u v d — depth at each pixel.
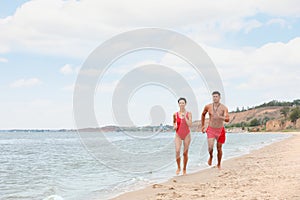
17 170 13.63
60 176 11.45
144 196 7.13
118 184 9.16
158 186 8.17
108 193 7.91
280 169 9.92
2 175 12.20
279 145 25.67
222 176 9.47
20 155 22.02
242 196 6.24
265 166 11.18
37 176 11.74
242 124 131.62
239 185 7.54
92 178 10.70
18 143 43.12
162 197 6.74
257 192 6.49
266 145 27.20
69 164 15.45
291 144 26.20
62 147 31.41
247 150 21.31
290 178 7.89
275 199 5.79
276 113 135.00
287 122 123.69
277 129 123.75
